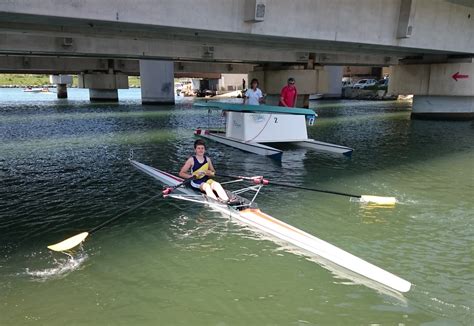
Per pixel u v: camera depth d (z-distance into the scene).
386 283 5.30
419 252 6.34
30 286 5.33
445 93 23.38
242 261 6.04
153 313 4.79
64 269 5.78
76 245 6.45
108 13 8.95
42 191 9.34
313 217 7.79
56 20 9.03
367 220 7.65
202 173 8.48
